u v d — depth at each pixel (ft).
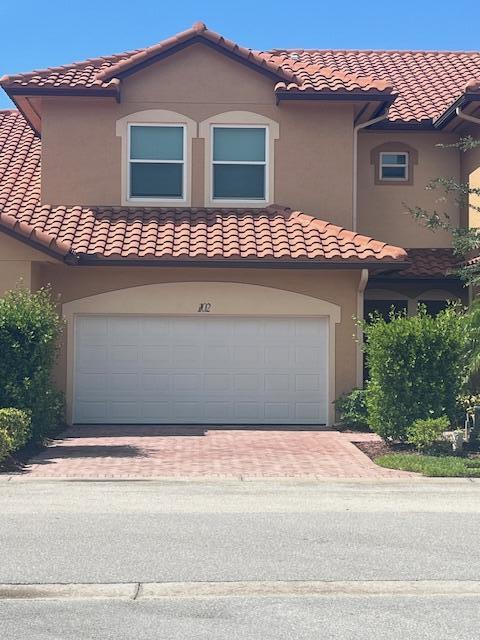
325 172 65.41
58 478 40.52
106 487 39.06
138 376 60.29
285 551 28.25
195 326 60.49
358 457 46.93
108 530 30.86
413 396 49.34
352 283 60.29
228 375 60.49
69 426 59.16
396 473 42.50
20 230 55.21
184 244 58.75
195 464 44.47
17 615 22.35
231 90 65.36
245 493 38.06
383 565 26.76
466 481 40.91
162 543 29.12
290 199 65.31
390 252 58.08
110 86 63.36
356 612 22.61
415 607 23.02
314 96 63.93
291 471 42.75
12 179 69.72
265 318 60.64
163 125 65.31
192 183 65.10
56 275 59.77
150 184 65.21
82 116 65.21
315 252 57.98
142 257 57.36
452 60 86.28
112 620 21.98
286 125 65.46
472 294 68.64
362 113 66.85
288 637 20.75
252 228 61.57
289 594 24.11
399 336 49.32
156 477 40.98
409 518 33.17
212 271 60.08
